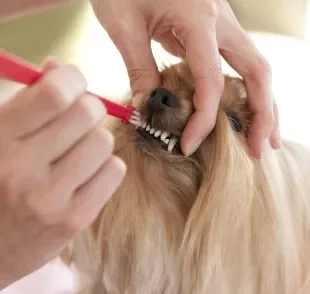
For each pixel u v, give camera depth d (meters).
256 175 0.89
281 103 1.55
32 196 0.52
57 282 1.36
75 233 0.56
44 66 0.52
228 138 0.82
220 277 0.92
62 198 0.52
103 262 0.97
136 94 0.87
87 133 0.53
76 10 1.89
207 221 0.85
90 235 0.95
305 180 1.04
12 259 0.60
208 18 0.86
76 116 0.51
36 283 1.35
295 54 1.74
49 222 0.54
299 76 1.65
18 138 0.50
